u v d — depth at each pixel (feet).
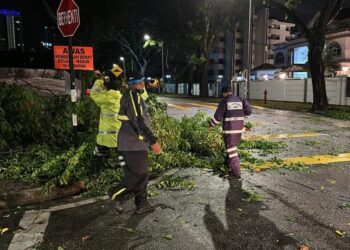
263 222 14.73
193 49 131.34
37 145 24.70
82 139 24.88
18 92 25.80
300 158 25.70
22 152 23.58
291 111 61.82
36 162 21.63
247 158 25.29
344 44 136.05
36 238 13.62
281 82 94.89
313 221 14.79
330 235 13.52
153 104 27.89
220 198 17.54
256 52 250.37
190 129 28.04
